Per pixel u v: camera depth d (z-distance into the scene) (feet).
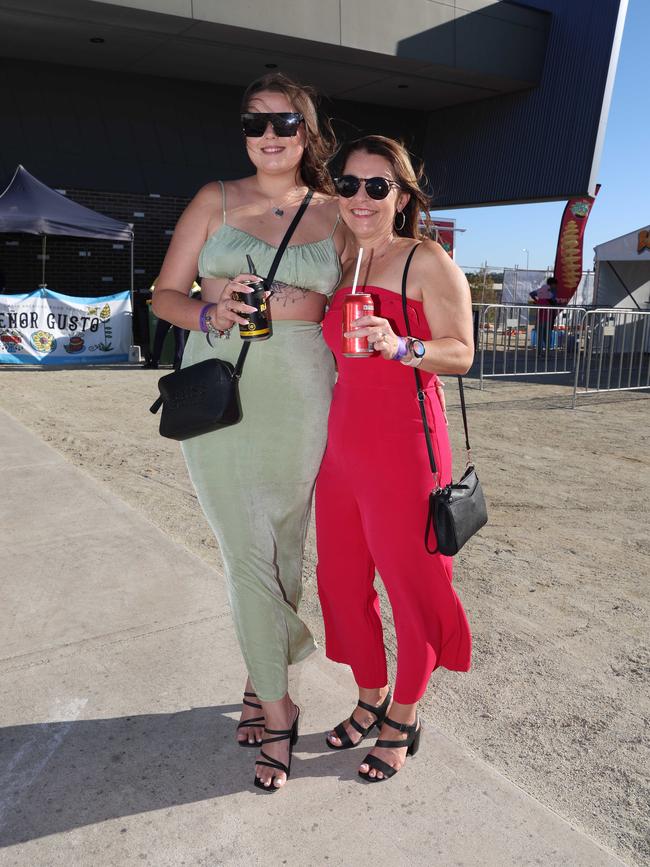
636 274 64.90
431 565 8.06
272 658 8.07
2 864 6.86
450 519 7.70
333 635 9.01
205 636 10.95
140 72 53.78
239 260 8.05
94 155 53.06
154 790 7.85
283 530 8.52
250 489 8.08
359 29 50.39
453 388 41.01
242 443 8.05
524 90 60.85
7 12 43.47
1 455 20.72
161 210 55.67
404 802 7.68
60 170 51.88
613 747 9.07
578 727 9.47
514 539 16.35
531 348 64.44
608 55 54.85
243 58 51.62
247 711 8.81
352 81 57.98
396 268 7.93
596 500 19.42
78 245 53.31
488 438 27.07
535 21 57.82
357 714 8.77
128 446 24.08
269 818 7.46
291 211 8.34
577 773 8.57
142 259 55.52
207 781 8.00
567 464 23.29
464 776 8.09
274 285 8.05
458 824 7.38
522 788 8.27
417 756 8.43
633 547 15.99
